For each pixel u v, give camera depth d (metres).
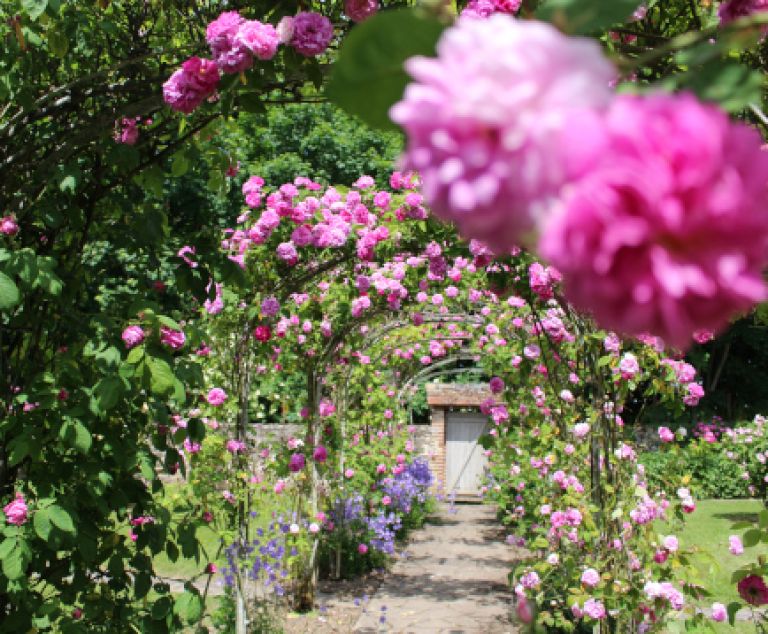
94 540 2.66
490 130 0.40
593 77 0.39
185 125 2.73
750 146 0.39
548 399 5.38
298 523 6.49
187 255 3.11
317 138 14.27
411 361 10.29
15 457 2.48
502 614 6.51
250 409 6.74
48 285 2.42
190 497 5.29
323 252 5.18
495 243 0.42
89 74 2.66
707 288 0.38
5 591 2.47
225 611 5.58
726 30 0.63
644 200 0.37
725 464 12.60
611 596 3.88
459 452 13.92
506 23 0.42
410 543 9.66
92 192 2.97
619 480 4.17
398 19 0.57
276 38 1.84
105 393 2.49
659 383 4.21
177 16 2.98
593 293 0.39
